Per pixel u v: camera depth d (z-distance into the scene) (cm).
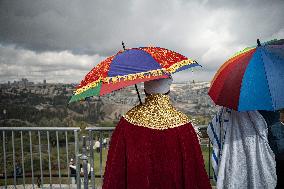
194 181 258
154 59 264
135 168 249
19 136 509
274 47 339
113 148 264
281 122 352
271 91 309
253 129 346
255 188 346
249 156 346
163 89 260
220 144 368
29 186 618
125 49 287
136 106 270
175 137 253
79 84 278
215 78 360
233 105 313
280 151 347
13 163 519
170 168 249
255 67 322
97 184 520
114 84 246
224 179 360
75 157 486
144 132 251
